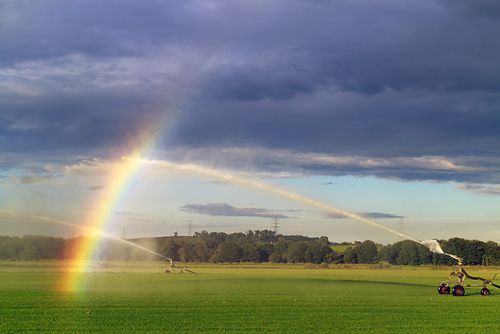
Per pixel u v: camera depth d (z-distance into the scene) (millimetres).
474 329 38281
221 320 41094
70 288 69500
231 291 66250
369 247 191875
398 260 183625
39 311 46156
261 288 71375
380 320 42000
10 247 162750
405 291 68875
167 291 65625
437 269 155500
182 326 38219
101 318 42000
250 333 35469
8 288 69188
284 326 38406
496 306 51844
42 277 91438
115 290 66875
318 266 176000
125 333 35500
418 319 42781
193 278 93188
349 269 153750
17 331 36281
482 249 159625
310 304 52031
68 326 38219
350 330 37156
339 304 52375
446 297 60906
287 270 141375
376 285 79562
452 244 160875
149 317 42500
